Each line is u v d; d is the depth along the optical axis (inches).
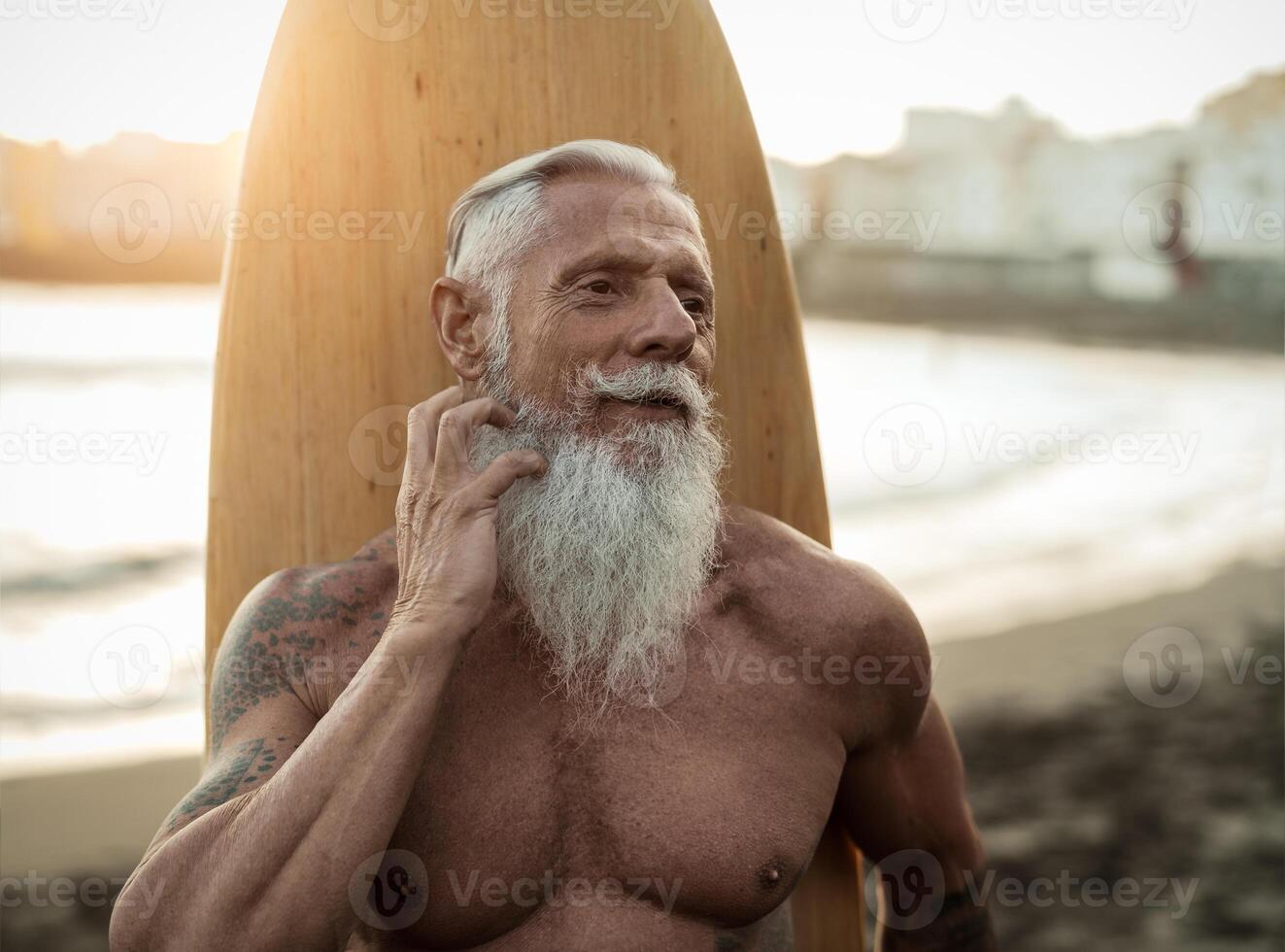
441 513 54.1
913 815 67.9
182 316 326.6
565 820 56.0
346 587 59.1
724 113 74.3
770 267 75.4
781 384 75.6
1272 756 183.3
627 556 56.7
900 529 305.6
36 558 251.1
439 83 70.3
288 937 48.4
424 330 70.5
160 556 256.7
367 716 50.5
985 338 445.7
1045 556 285.3
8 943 139.3
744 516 65.6
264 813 49.5
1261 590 260.5
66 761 190.1
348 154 69.9
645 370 57.0
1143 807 168.1
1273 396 391.5
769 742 58.6
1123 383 408.8
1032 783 175.6
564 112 71.6
